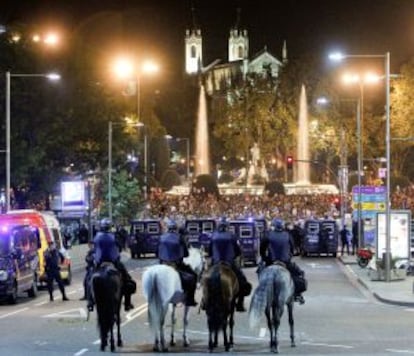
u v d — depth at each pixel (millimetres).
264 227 63906
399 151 106875
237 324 24734
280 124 126875
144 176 95875
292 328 20000
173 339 20359
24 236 34000
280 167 131750
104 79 69375
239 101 135125
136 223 63156
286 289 18922
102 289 18938
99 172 75250
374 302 31672
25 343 20422
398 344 20281
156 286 18953
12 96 57438
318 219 67375
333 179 123375
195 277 20391
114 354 18469
